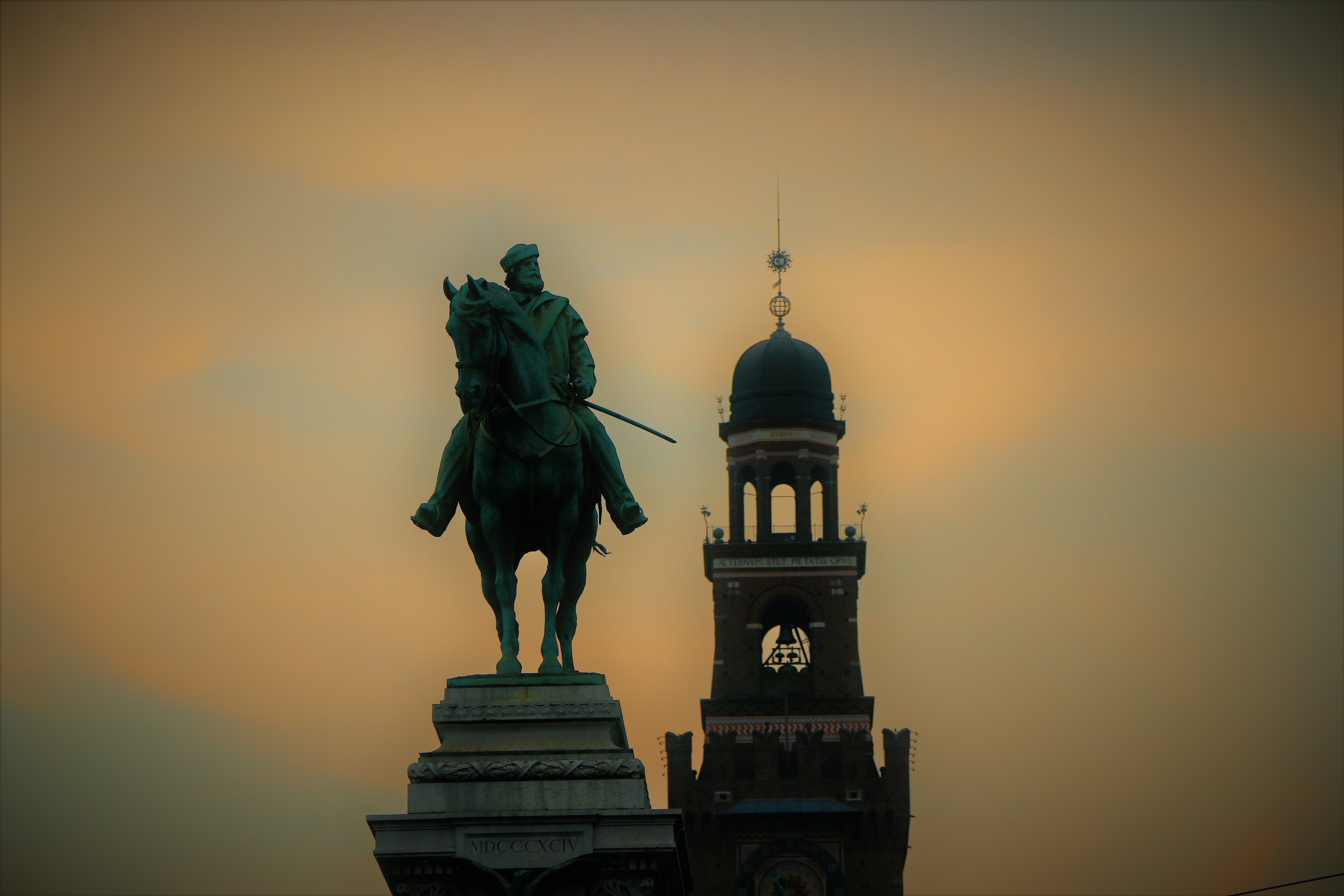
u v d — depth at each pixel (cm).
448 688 6600
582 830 6384
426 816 6384
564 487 6794
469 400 6600
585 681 6600
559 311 7044
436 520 6819
